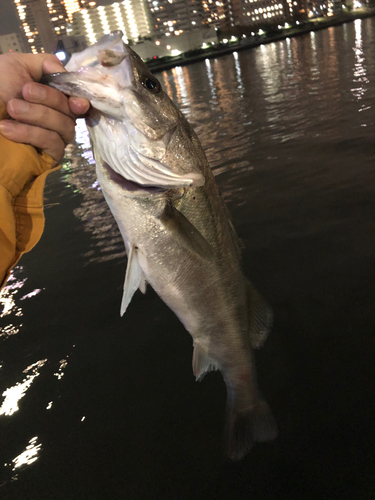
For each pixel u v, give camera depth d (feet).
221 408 3.17
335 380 3.21
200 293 1.92
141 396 3.39
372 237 4.87
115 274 5.41
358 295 3.99
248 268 4.87
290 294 4.24
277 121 12.80
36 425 3.26
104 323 4.37
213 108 18.62
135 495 2.65
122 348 3.96
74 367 3.82
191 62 74.54
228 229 1.99
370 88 14.42
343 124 10.43
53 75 1.26
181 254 1.78
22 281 5.71
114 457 2.92
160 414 3.21
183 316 1.95
